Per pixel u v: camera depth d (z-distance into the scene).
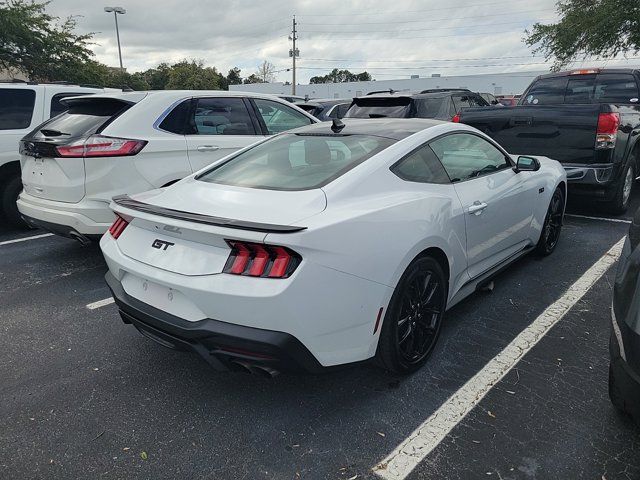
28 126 6.61
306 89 60.47
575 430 2.54
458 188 3.42
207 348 2.48
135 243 2.83
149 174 4.86
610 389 2.48
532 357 3.24
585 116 5.84
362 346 2.63
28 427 2.66
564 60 22.30
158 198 3.01
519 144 6.34
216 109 5.62
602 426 2.56
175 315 2.55
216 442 2.53
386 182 2.97
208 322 2.41
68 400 2.90
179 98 5.27
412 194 3.03
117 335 3.69
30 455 2.46
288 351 2.34
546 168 4.88
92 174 4.56
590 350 3.31
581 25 20.77
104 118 4.89
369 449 2.45
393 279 2.68
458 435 2.53
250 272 2.32
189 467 2.36
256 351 2.34
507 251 4.17
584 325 3.65
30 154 4.94
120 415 2.76
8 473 2.34
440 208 3.10
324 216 2.52
